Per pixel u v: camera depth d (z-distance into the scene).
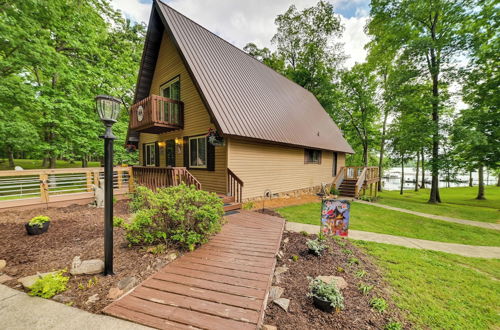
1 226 4.57
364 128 19.55
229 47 10.63
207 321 2.02
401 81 12.78
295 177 11.08
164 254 3.34
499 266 4.09
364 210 9.18
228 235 4.43
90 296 2.35
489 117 9.60
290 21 20.00
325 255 3.79
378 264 3.72
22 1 7.62
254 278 2.78
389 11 12.30
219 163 7.55
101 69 11.77
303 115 12.55
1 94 8.02
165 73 9.80
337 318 2.26
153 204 3.81
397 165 15.79
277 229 4.90
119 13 13.73
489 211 10.29
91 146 11.71
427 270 3.62
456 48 10.73
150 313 2.10
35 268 2.93
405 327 2.24
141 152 12.48
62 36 9.87
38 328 1.92
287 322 2.14
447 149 11.95
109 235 2.70
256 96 9.51
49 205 6.38
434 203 12.68
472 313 2.57
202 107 7.89
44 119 9.71
